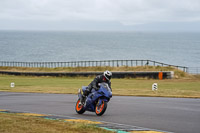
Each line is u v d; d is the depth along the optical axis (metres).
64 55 192.25
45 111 22.19
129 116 19.36
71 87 46.09
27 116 18.34
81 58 173.00
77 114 20.72
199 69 119.69
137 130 14.46
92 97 19.55
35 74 76.88
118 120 17.83
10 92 39.38
